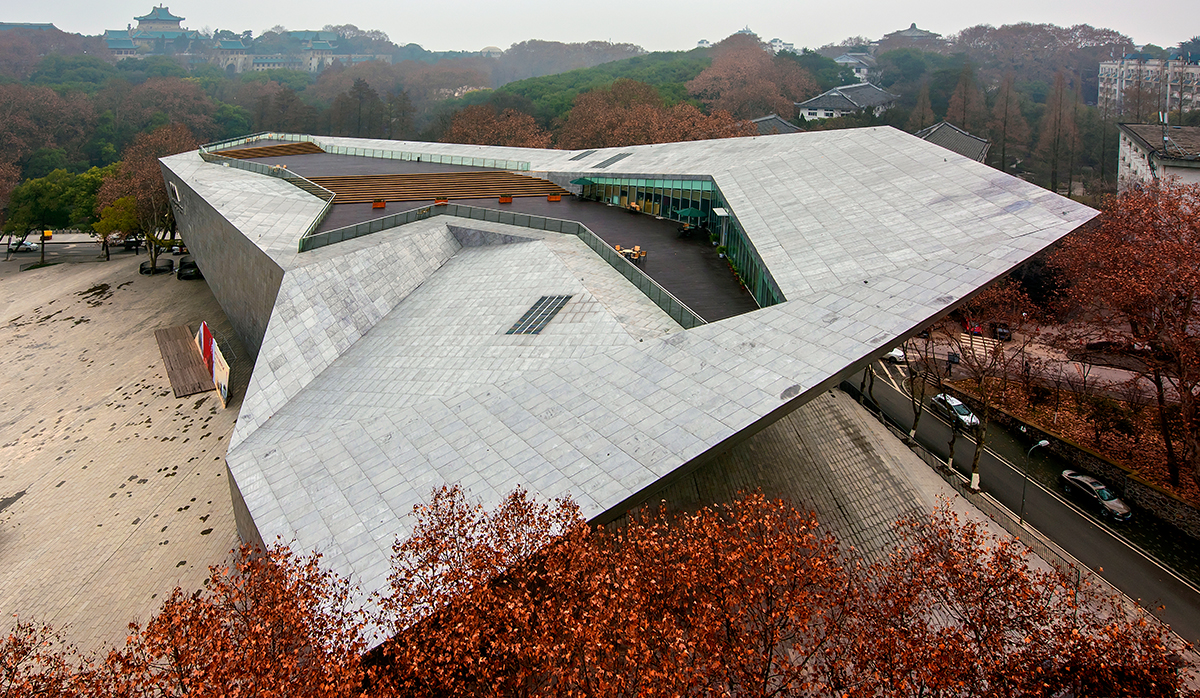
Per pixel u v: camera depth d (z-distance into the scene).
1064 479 39.53
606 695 16.86
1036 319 53.47
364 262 42.19
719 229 49.03
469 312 38.72
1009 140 120.94
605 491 22.61
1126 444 42.69
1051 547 34.38
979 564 22.06
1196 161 66.75
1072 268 46.19
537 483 23.47
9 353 59.53
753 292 39.88
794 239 37.56
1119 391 47.66
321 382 35.41
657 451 23.94
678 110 98.12
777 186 45.38
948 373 53.69
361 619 19.89
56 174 102.69
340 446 27.39
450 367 33.12
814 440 37.38
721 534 21.39
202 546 33.44
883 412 48.72
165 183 71.88
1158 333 37.81
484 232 48.31
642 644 17.11
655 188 56.56
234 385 48.56
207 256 56.12
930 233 34.88
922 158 44.38
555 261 41.72
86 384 52.22
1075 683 19.34
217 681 16.06
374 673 17.47
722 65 152.12
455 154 76.88
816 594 20.94
